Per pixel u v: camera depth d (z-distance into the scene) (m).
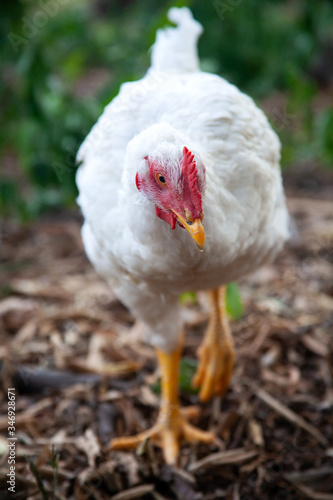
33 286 4.49
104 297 4.36
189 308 4.18
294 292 4.30
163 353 2.98
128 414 3.30
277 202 2.70
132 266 2.45
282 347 3.76
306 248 4.85
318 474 2.88
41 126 5.11
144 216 2.21
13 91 6.07
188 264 2.32
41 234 5.39
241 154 2.39
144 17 7.67
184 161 2.02
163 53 2.94
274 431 3.14
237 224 2.35
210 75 2.67
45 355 3.77
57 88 5.35
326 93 8.37
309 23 6.22
